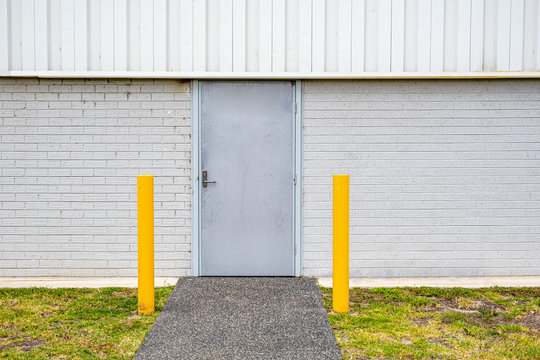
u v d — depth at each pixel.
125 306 4.95
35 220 5.97
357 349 3.97
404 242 6.06
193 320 4.54
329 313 4.77
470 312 4.86
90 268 6.01
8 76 5.83
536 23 5.95
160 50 5.88
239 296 5.23
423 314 4.77
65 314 4.71
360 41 5.92
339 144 6.02
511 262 6.02
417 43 5.94
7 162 5.95
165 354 3.84
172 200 6.00
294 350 3.92
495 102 6.04
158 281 5.81
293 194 6.02
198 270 6.03
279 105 6.00
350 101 6.02
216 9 5.90
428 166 6.04
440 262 6.07
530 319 4.66
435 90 6.02
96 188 5.98
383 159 6.03
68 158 5.96
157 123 5.98
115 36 5.87
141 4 5.84
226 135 6.00
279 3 5.88
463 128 6.04
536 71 5.95
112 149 5.98
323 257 6.04
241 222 6.04
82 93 5.95
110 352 3.88
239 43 5.90
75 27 5.86
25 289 5.48
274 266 6.05
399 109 6.02
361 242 6.05
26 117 5.94
